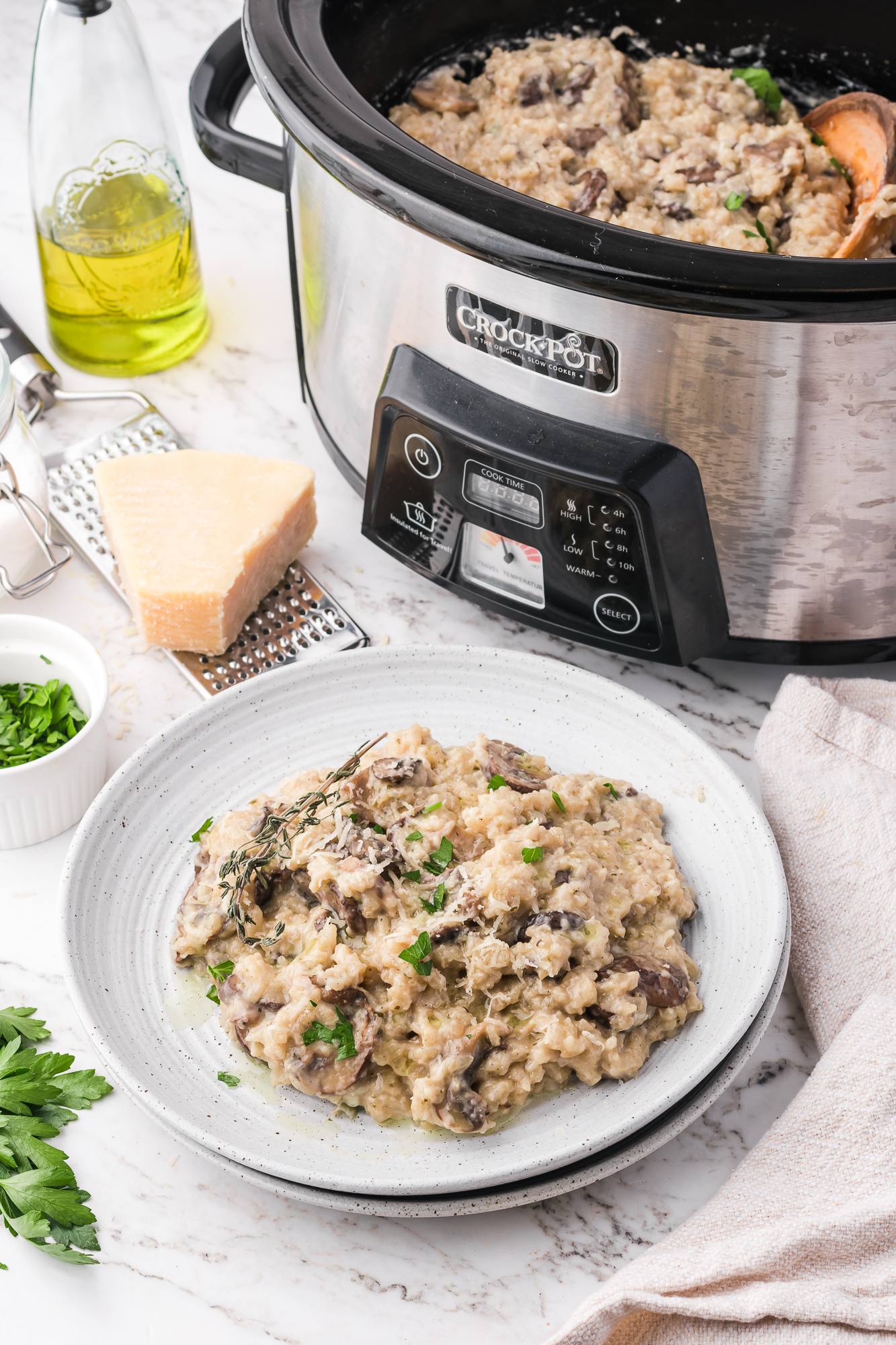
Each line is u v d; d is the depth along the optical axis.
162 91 1.31
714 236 1.05
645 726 1.00
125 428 1.30
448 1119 0.76
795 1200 0.75
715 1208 0.75
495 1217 0.81
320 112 0.89
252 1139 0.78
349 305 1.01
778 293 0.76
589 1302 0.70
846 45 1.20
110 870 0.92
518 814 0.87
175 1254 0.79
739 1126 0.85
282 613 1.15
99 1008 0.82
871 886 0.90
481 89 1.21
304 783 0.94
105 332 1.34
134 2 1.84
